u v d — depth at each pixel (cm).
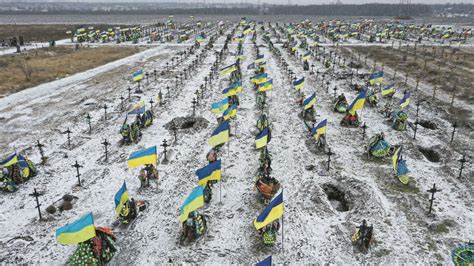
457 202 1677
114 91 3547
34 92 3447
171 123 2620
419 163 2061
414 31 10094
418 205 1642
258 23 13062
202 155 2133
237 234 1448
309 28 10725
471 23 14162
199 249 1365
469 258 1311
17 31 10100
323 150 2173
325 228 1488
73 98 3288
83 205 1634
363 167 2005
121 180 1853
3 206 1616
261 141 1844
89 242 1227
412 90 3638
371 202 1628
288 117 2789
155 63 5075
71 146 2253
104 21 15700
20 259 1305
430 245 1389
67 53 5953
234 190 1761
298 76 4153
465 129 2597
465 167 2017
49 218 1531
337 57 5556
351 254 1345
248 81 3925
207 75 4216
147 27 11356
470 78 4100
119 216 1495
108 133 2475
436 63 5053
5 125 2588
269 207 1310
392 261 1307
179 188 1778
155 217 1556
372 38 7700
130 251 1351
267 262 1098
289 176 1895
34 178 1852
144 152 1681
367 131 2525
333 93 3456
